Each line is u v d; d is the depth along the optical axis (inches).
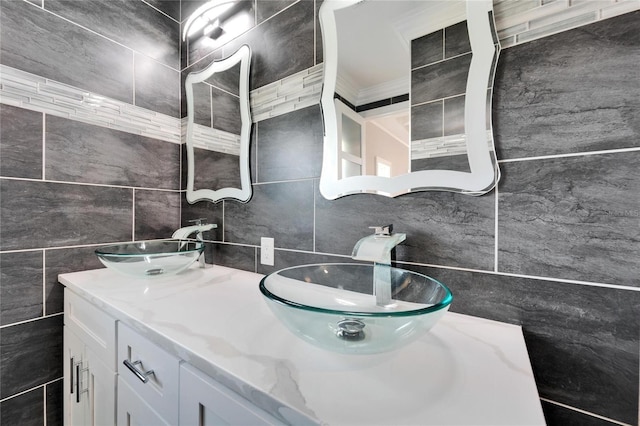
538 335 24.6
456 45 28.0
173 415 21.8
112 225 47.1
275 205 42.1
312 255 38.2
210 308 29.1
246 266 45.6
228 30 48.3
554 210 23.9
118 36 47.8
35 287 39.4
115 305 29.5
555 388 23.9
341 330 20.9
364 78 33.6
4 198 36.8
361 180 33.7
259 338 22.6
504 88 26.0
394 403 15.3
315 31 38.0
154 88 52.8
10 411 37.4
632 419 21.1
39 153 39.5
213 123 50.4
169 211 55.2
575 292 23.2
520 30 25.2
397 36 31.5
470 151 27.3
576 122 23.0
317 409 14.7
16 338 37.9
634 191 21.1
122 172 48.3
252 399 16.7
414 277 28.2
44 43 39.8
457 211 28.3
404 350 21.2
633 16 21.1
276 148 42.0
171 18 55.7
